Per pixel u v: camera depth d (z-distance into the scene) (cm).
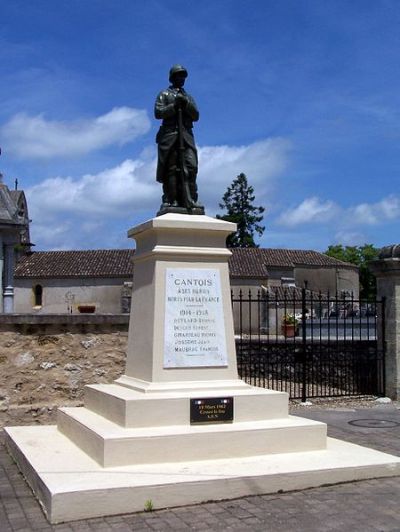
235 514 570
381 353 1424
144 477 603
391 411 1253
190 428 682
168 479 598
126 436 645
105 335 1125
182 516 566
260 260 4747
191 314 751
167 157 810
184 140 812
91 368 1115
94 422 724
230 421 711
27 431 855
